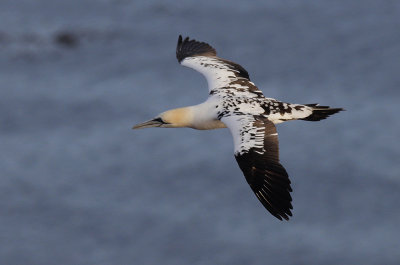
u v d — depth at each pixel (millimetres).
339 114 49312
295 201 38531
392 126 47156
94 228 36531
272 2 86000
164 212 37531
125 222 36844
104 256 34312
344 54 68125
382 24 77000
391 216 36844
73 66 67500
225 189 39344
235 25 79688
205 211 37406
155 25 80125
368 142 44719
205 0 87375
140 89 57938
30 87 60406
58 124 50594
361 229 35750
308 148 44000
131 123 49781
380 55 67000
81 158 44312
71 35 76312
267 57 69375
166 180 40781
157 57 68688
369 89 56688
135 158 43688
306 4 84812
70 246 35188
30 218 37625
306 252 33844
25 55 71250
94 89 58938
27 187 40625
